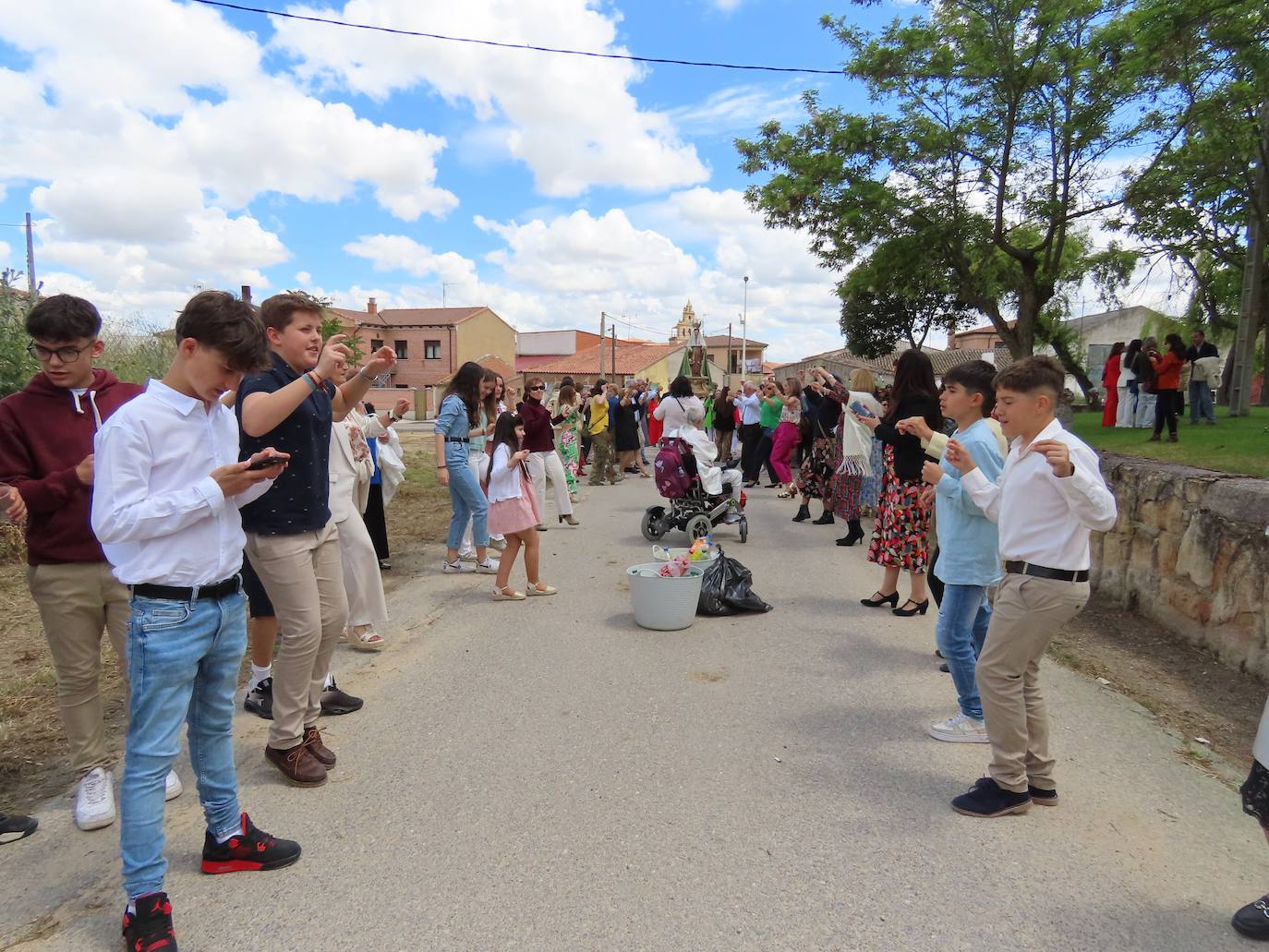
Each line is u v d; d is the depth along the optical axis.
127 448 2.43
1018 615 3.13
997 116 12.41
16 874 2.93
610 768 3.70
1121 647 5.45
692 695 4.57
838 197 13.38
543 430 9.95
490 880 2.85
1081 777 3.62
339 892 2.79
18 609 6.18
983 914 2.66
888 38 12.23
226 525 2.67
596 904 2.71
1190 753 3.85
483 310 54.50
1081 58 11.32
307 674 3.56
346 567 5.25
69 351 3.18
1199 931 2.58
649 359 62.69
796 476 13.52
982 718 4.00
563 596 6.80
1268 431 9.10
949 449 3.54
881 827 3.20
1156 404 9.05
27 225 26.45
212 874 2.90
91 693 3.35
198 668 2.73
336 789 3.52
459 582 7.30
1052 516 3.08
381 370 3.94
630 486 14.91
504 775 3.64
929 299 33.50
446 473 7.44
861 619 6.12
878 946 2.50
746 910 2.68
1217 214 13.05
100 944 2.55
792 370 59.69
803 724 4.19
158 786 2.52
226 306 2.54
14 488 3.07
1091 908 2.69
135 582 2.50
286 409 3.09
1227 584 5.07
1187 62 10.48
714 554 6.47
